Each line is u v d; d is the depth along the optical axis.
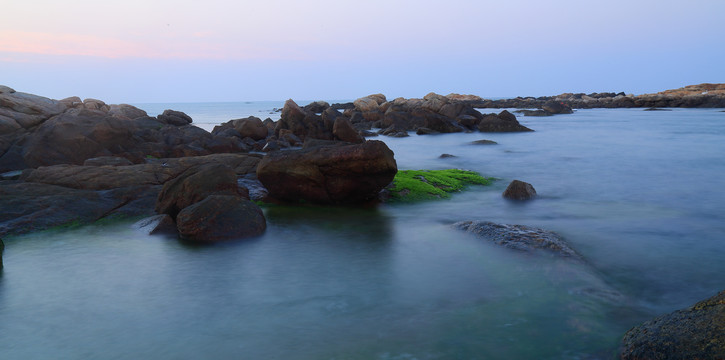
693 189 16.86
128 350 5.80
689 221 11.99
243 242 10.59
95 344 5.98
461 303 7.08
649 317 6.57
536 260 8.76
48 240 10.79
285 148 31.59
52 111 29.00
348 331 6.24
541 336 6.04
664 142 34.59
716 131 43.75
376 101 77.44
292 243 10.48
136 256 9.65
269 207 14.14
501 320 6.49
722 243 10.02
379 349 5.75
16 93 28.80
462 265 8.73
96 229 11.77
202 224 10.73
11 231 11.19
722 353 4.65
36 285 8.08
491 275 8.17
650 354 5.09
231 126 37.16
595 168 22.33
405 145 34.97
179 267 8.97
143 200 13.91
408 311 6.84
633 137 39.06
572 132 45.25
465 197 15.68
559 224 11.77
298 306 7.09
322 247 10.14
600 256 9.23
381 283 7.97
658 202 14.59
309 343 5.92
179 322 6.58
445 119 48.03
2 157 21.73
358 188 14.25
